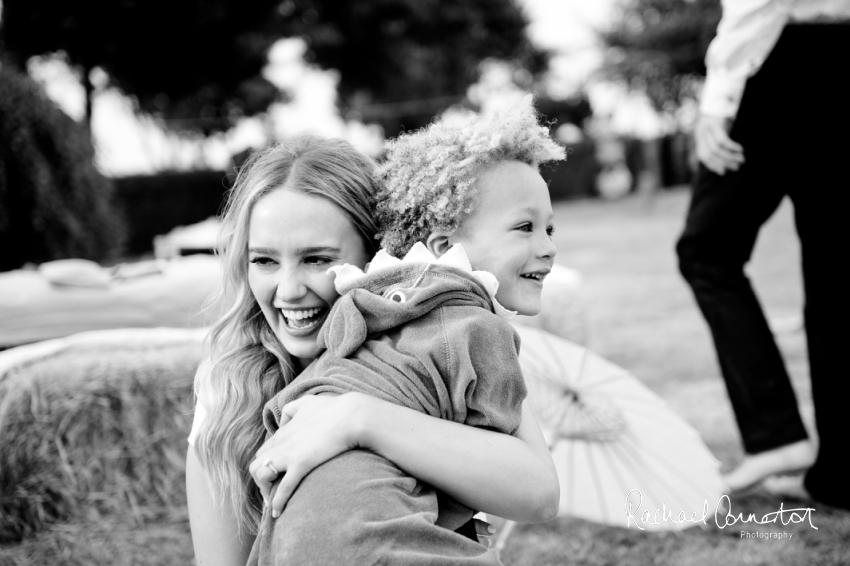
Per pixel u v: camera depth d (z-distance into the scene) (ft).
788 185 6.40
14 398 5.98
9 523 5.77
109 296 8.22
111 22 42.86
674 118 67.72
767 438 6.51
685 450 5.71
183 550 5.75
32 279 8.16
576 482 5.86
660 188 71.77
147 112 52.85
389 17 60.18
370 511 2.71
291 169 3.61
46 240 17.49
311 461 2.88
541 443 3.31
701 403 9.60
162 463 6.18
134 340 6.75
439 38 68.03
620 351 12.58
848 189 6.06
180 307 8.49
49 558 5.64
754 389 6.54
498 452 2.97
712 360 11.73
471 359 3.00
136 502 6.05
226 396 3.65
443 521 3.13
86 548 5.71
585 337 8.89
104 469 6.05
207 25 45.83
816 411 6.42
